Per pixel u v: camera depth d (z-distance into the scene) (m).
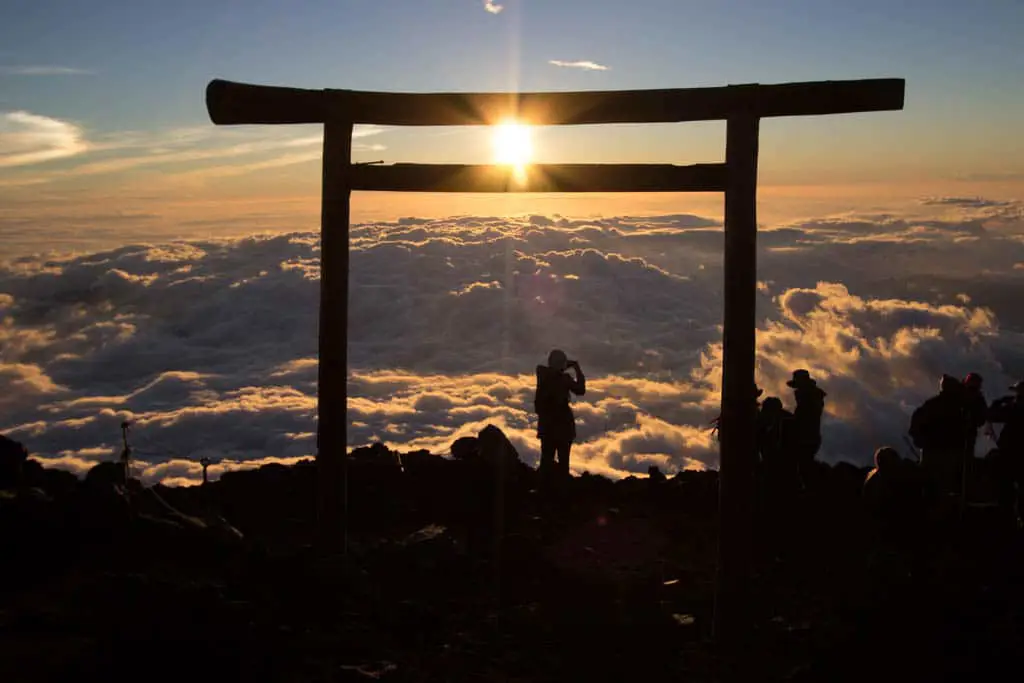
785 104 5.38
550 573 6.45
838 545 7.33
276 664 4.76
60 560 5.57
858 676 4.89
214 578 5.69
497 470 7.62
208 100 5.79
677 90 5.54
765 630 5.68
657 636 5.54
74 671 4.36
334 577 5.82
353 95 5.90
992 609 5.39
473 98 5.82
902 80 5.28
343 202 6.01
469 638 5.45
